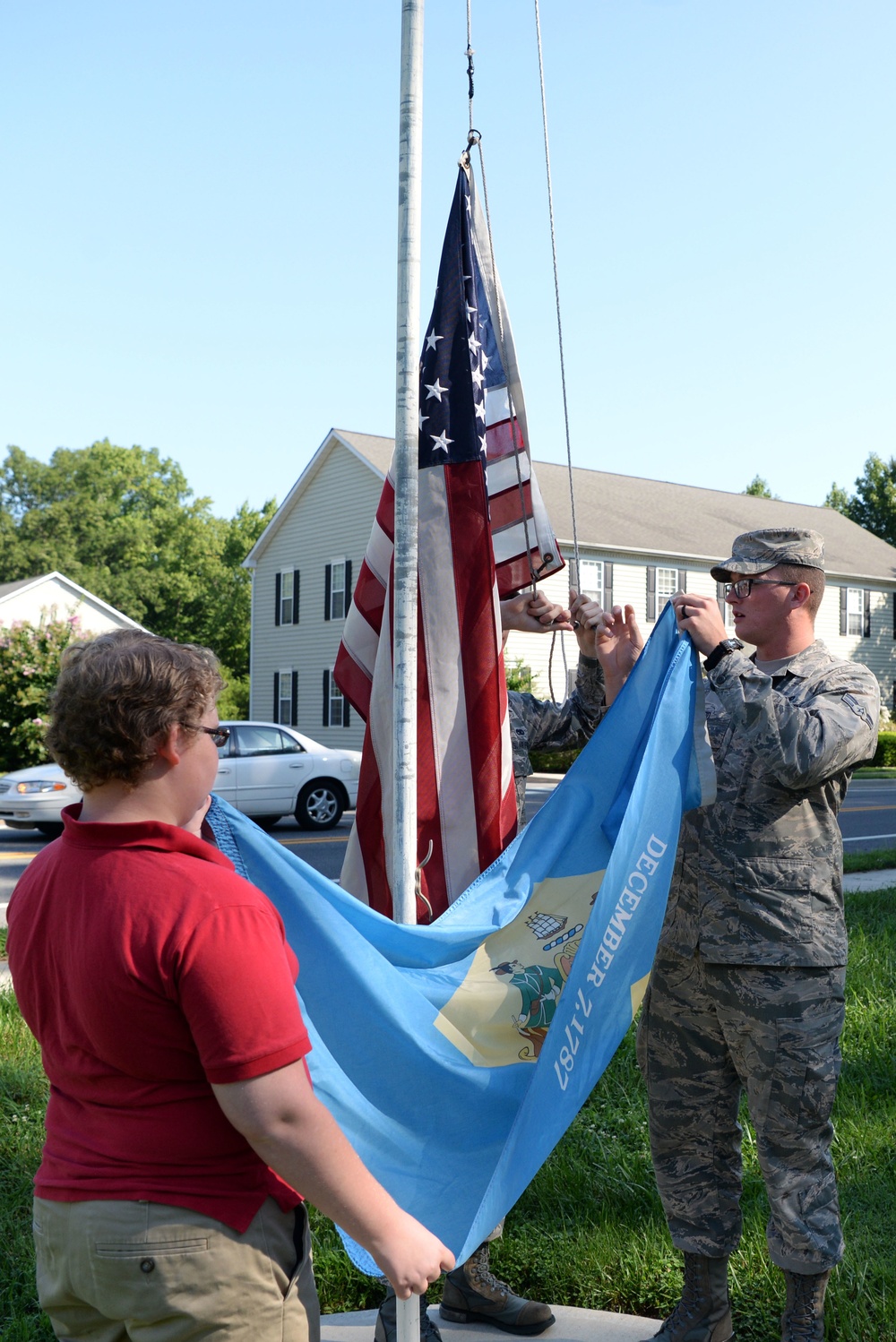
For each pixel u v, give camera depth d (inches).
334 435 1162.6
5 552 2402.8
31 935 65.2
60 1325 65.4
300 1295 66.2
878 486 2078.0
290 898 91.4
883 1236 132.6
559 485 1240.8
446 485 115.3
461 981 99.8
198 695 66.2
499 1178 79.1
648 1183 150.3
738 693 102.2
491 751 114.3
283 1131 59.4
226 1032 58.9
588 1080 90.0
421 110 97.3
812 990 106.3
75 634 893.8
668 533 1195.9
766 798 107.8
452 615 114.6
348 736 1155.3
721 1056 112.1
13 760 874.1
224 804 92.4
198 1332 60.7
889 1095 178.4
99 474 2743.6
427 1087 92.4
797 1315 105.9
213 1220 61.2
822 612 1344.7
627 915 95.7
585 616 124.8
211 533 2554.1
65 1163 63.0
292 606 1248.2
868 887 385.4
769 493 2448.3
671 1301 124.3
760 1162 108.0
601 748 110.4
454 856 114.3
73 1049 63.2
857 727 104.3
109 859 62.9
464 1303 119.5
